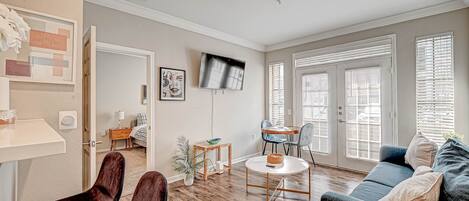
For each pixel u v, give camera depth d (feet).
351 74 12.82
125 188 10.32
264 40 15.34
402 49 11.10
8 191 3.67
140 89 21.33
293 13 10.82
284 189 9.66
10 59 4.26
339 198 4.64
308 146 13.98
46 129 3.23
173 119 11.25
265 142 15.46
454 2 9.62
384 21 11.52
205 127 12.80
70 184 4.87
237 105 14.84
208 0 9.40
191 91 12.12
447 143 6.00
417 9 10.46
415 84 10.75
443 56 10.06
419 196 3.71
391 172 7.57
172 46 11.26
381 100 11.78
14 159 2.11
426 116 10.48
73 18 5.00
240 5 9.91
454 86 9.81
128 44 9.63
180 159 11.12
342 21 11.90
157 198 2.97
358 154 12.59
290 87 15.56
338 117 13.32
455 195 3.71
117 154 4.46
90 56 6.23
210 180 11.32
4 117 3.36
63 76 4.82
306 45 14.73
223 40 13.89
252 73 15.96
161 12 10.58
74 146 4.94
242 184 10.78
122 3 9.37
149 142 10.36
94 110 6.20
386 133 11.62
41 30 4.59
